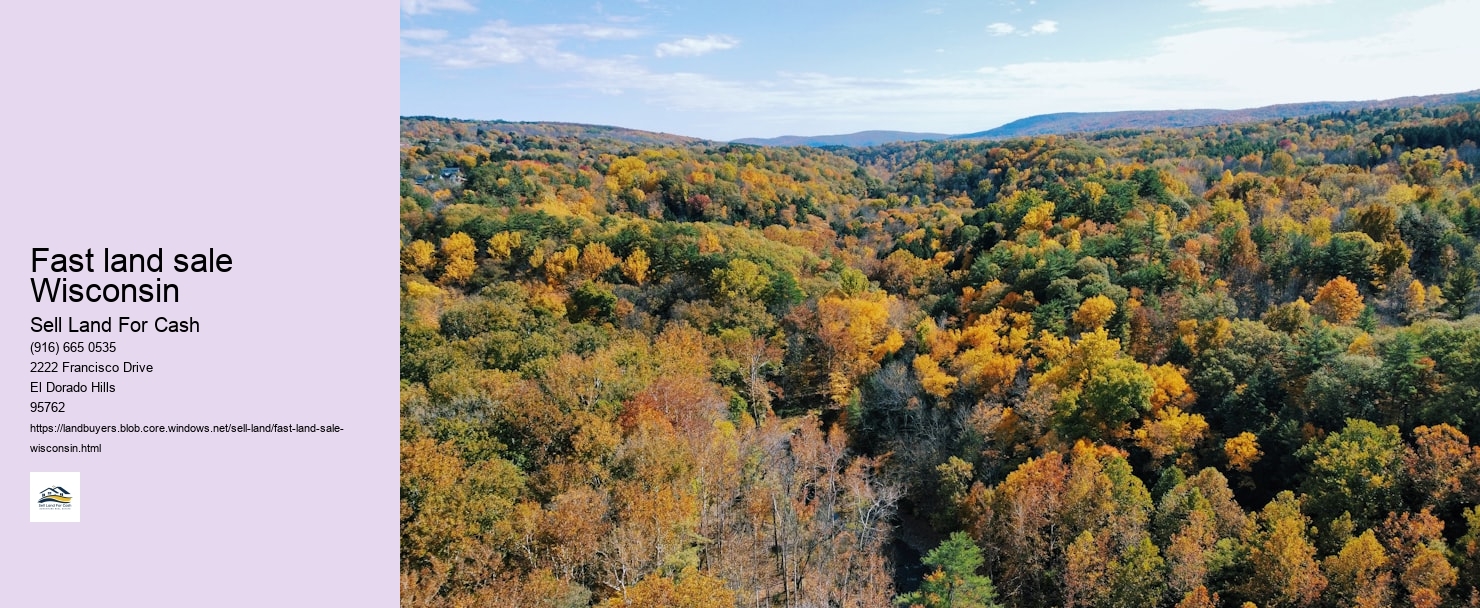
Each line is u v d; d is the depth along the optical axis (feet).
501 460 128.16
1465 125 415.85
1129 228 270.67
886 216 559.79
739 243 360.89
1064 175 525.34
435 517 102.47
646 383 172.76
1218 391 177.37
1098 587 125.70
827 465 177.47
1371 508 127.54
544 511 116.06
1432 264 247.09
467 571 100.48
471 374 165.58
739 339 236.63
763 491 147.13
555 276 310.86
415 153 629.92
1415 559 110.42
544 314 246.06
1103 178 419.74
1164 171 424.46
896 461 190.08
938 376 201.36
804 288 305.32
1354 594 111.04
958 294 287.48
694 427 157.48
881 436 202.39
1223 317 198.59
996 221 366.43
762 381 224.53
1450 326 169.07
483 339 206.80
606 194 536.83
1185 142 642.22
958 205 580.30
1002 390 195.21
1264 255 249.96
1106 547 130.93
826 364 234.58
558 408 146.61
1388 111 654.12
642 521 111.04
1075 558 127.24
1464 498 124.98
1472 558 110.32
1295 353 174.81
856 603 131.54
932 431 192.75
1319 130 621.72
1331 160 460.96
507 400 147.95
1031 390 182.39
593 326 245.04
